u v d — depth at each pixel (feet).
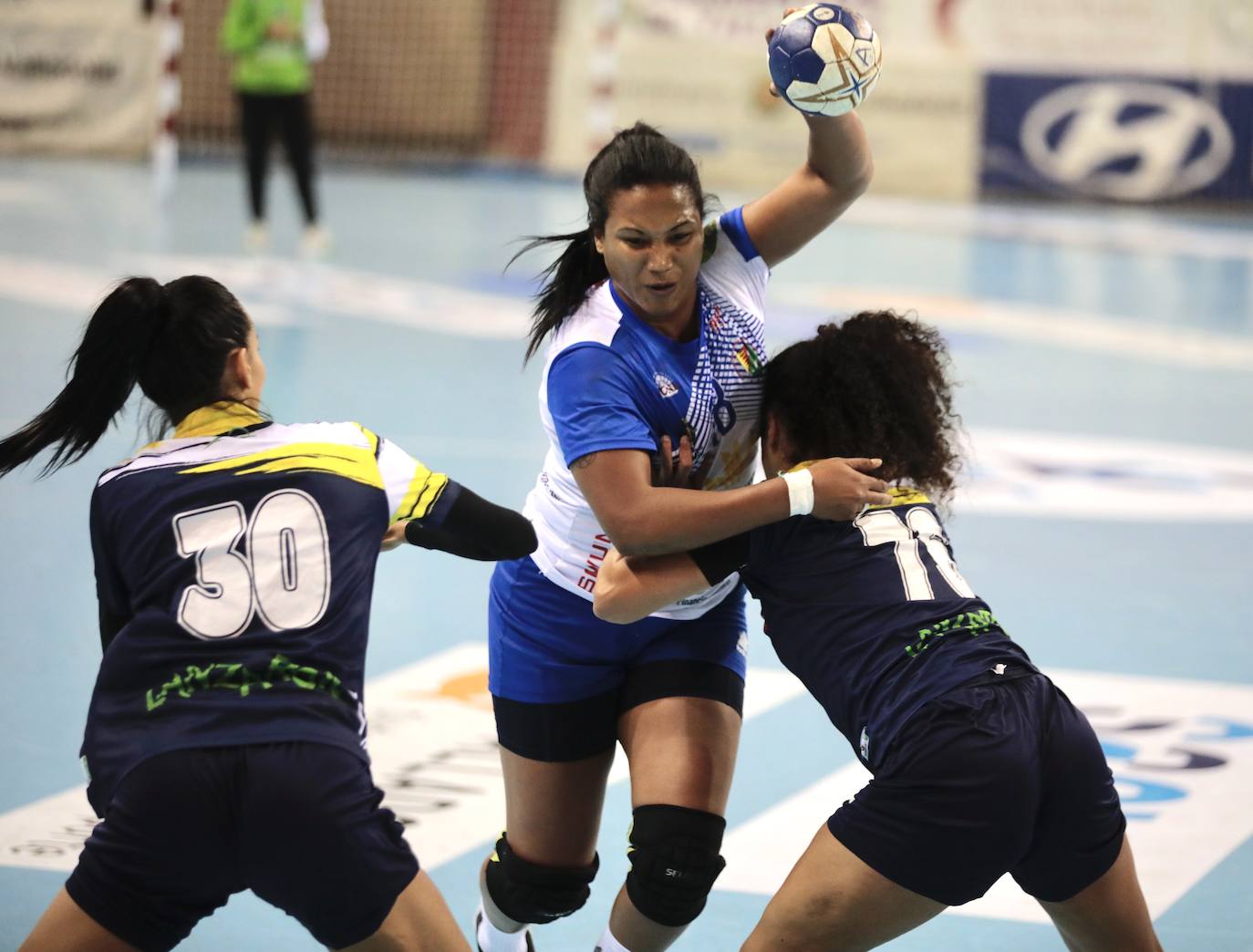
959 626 14.11
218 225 78.38
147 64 104.17
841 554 14.52
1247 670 27.22
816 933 13.52
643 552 14.39
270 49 69.36
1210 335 64.54
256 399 14.58
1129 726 24.43
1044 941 18.33
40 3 102.53
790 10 15.75
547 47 108.88
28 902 18.06
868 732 14.01
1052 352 59.06
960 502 38.27
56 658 26.12
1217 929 18.26
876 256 83.05
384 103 111.24
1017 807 13.21
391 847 12.93
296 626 13.30
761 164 105.19
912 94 106.22
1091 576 32.71
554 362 15.29
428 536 14.55
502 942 17.11
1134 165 105.40
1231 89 103.55
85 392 14.12
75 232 73.05
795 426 15.26
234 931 18.20
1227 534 36.27
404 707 24.45
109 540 13.78
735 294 15.88
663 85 106.32
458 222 85.56
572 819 16.43
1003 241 91.09
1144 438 45.73
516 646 16.35
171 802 12.59
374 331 56.34
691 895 14.96
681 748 15.37
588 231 15.48
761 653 27.94
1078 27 104.32
